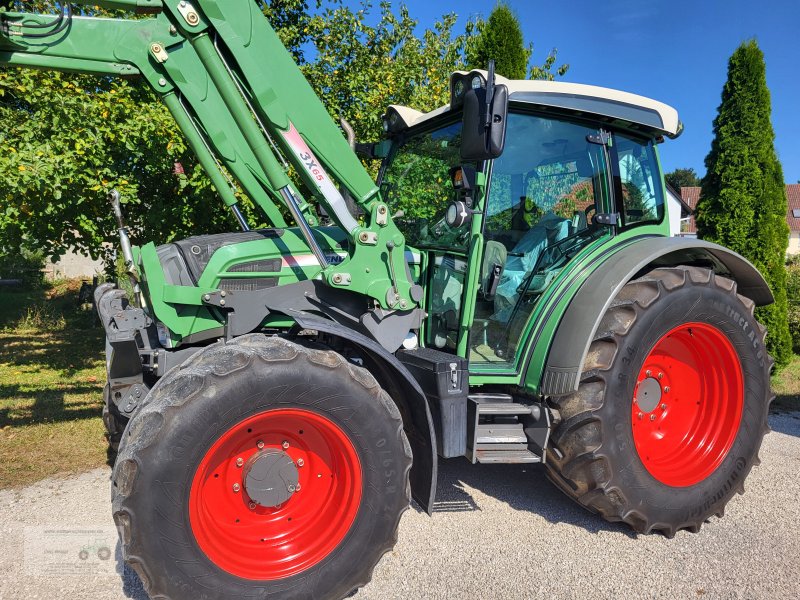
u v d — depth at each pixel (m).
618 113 3.19
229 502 2.41
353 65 6.69
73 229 6.24
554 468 3.07
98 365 7.09
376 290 2.80
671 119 3.40
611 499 2.93
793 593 2.56
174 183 6.02
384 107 6.52
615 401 2.89
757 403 3.31
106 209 6.02
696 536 3.10
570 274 3.14
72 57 2.60
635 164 3.45
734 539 3.06
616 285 2.89
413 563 2.78
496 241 3.04
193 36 2.55
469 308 2.88
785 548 2.96
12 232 5.89
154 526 2.08
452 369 2.76
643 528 3.00
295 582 2.33
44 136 5.16
